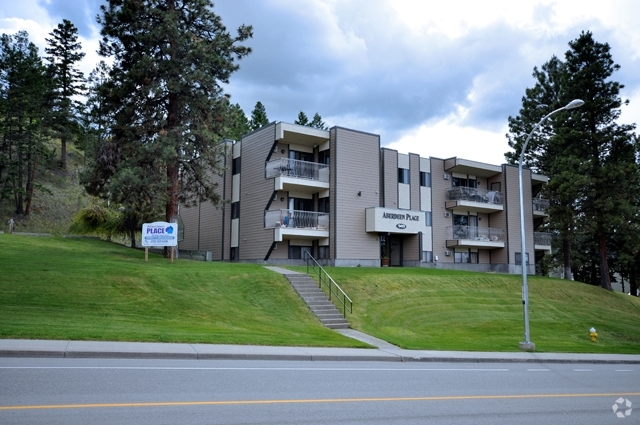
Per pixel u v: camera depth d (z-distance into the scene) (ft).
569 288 124.16
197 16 99.76
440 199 140.05
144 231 86.43
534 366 51.65
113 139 100.73
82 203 179.83
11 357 35.40
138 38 93.20
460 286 102.32
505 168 149.79
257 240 116.16
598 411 28.99
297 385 31.22
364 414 24.64
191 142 99.45
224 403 25.32
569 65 143.02
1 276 64.59
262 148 117.91
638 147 134.21
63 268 71.41
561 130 139.23
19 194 160.56
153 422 21.36
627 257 156.35
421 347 57.57
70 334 43.55
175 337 46.68
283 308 70.95
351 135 117.60
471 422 24.36
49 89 177.06
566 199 136.36
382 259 122.31
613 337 91.45
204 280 75.66
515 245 149.18
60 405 23.31
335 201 113.09
